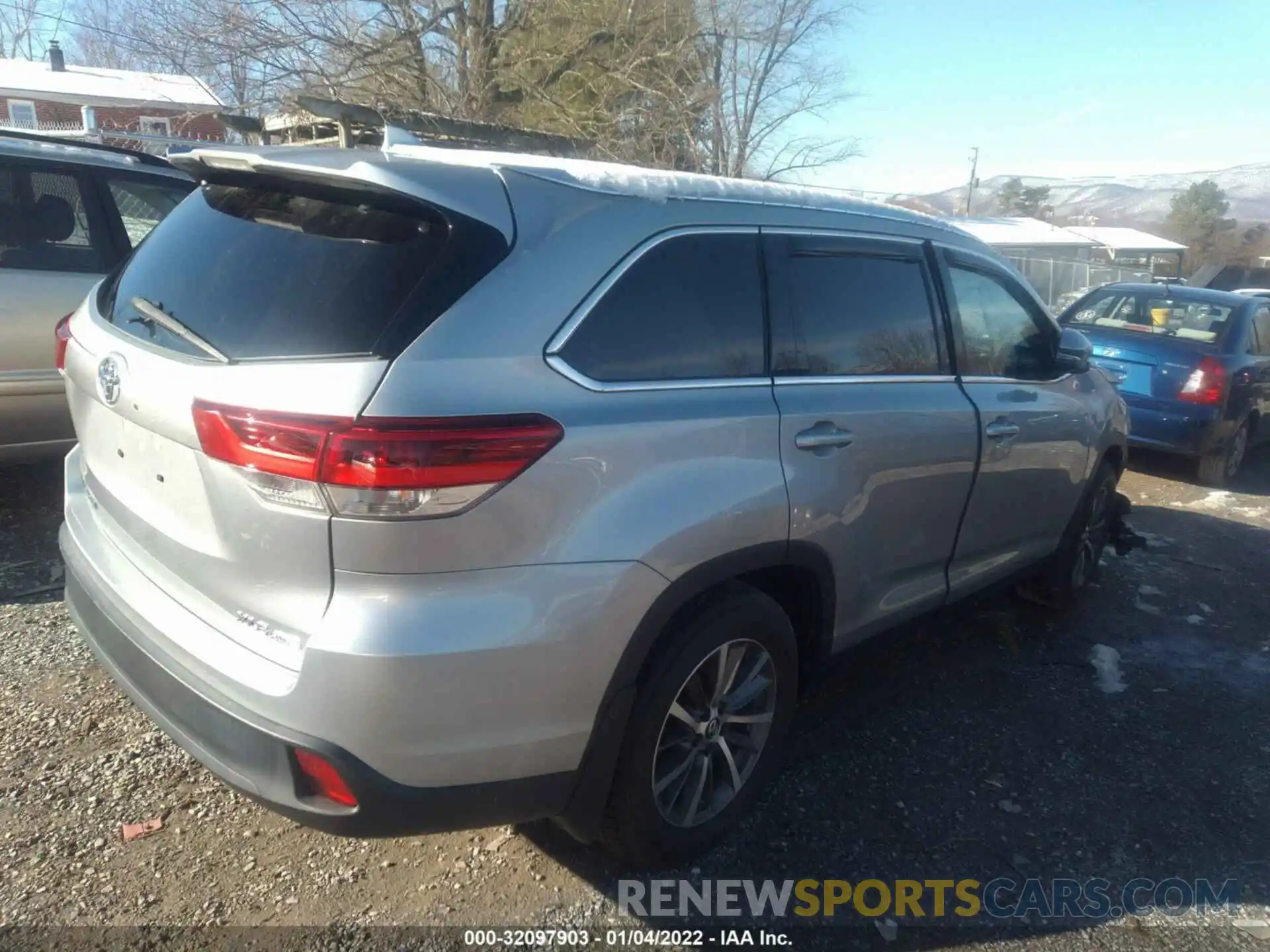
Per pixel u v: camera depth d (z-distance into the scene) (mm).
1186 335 8602
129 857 2902
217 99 14820
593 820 2691
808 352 3221
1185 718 4184
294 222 2635
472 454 2246
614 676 2555
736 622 2908
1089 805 3512
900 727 3951
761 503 2867
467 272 2398
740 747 3176
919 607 3850
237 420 2266
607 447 2502
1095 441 4840
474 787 2387
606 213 2703
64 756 3332
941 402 3689
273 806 2311
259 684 2303
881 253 3607
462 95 15367
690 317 2863
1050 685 4406
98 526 3057
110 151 5578
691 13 15453
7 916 2645
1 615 4277
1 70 23172
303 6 13945
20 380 5082
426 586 2252
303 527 2227
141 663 2615
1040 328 4516
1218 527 7172
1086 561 5273
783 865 3080
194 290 2676
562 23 15391
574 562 2426
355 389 2205
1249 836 3393
